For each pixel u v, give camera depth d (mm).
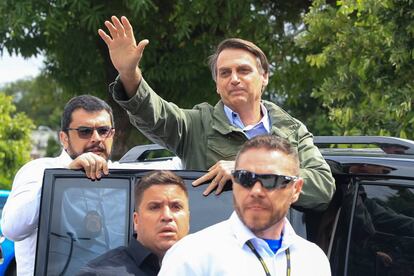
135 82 3945
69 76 11594
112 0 10148
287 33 11531
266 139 3031
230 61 4105
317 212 3916
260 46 11227
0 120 14789
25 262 4152
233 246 2959
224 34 10758
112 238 3754
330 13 7902
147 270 3514
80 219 3768
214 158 4113
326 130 14445
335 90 7613
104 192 3797
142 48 3896
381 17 6793
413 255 3639
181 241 3020
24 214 4012
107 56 10844
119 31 3891
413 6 6594
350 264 3793
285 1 11180
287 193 3000
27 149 15125
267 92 11930
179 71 10680
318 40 8312
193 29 10570
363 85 7199
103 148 4227
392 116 6984
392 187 3787
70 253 3730
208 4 10141
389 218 3744
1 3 9688
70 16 10281
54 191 3760
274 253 3031
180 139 4176
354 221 3852
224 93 4129
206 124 4180
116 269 3463
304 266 3059
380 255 3727
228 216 3793
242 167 2996
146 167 4359
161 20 10570
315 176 3842
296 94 11805
